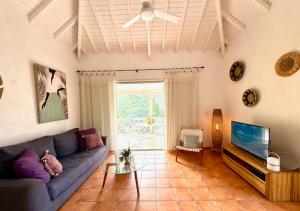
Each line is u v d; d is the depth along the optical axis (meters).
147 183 3.02
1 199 1.77
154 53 4.92
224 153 3.87
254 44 3.41
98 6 3.42
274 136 2.91
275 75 2.87
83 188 2.88
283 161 2.53
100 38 4.37
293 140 2.54
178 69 4.87
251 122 3.55
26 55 2.87
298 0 2.40
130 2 3.34
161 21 3.87
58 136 3.31
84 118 4.88
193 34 4.29
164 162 4.01
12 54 2.58
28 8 2.84
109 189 2.85
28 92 2.89
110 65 4.95
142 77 4.95
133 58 4.94
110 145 4.92
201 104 4.95
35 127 3.05
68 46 4.36
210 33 4.16
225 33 4.29
